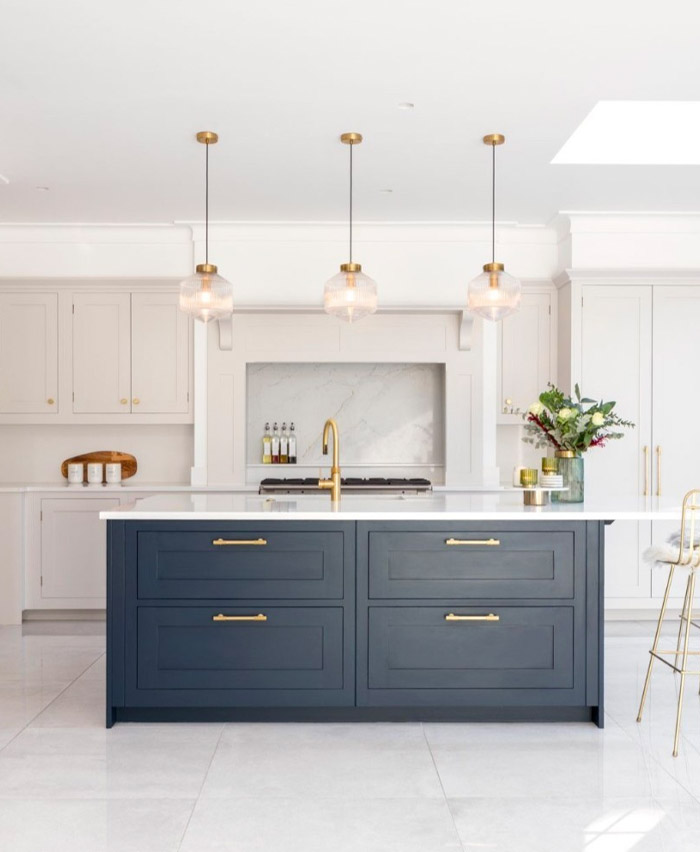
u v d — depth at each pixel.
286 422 6.43
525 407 6.13
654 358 5.87
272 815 2.84
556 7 3.05
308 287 6.08
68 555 5.81
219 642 3.70
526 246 6.18
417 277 6.11
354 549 3.70
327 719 3.80
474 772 3.21
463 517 3.67
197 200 5.48
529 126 4.19
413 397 6.46
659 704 4.04
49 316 6.03
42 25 3.18
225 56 3.44
